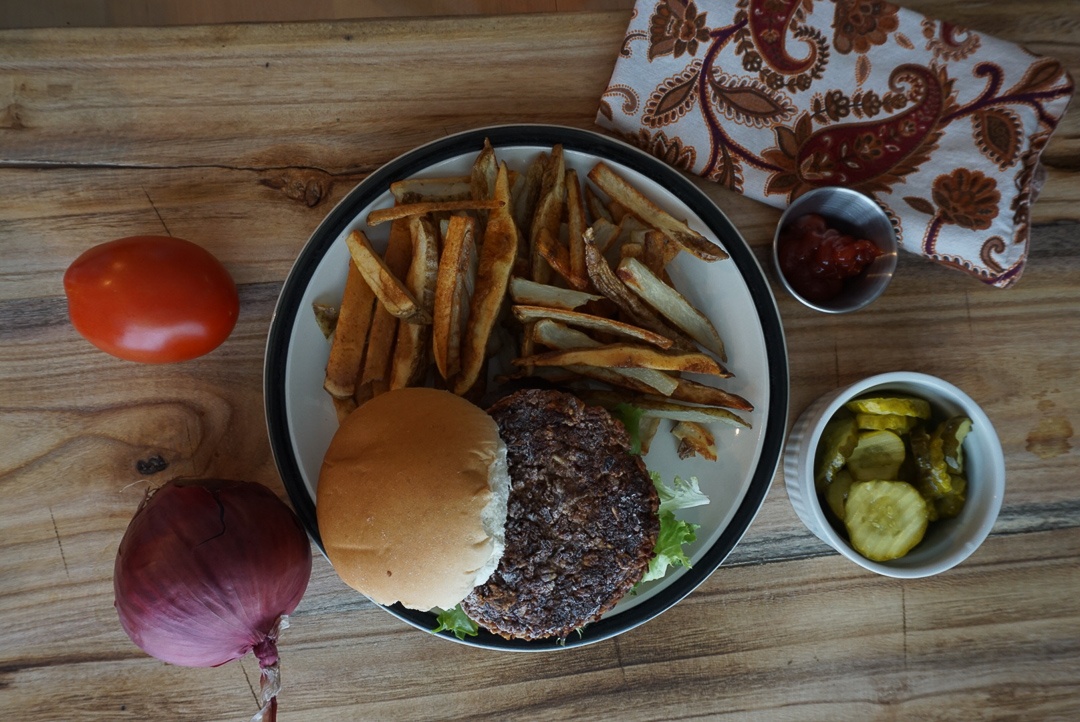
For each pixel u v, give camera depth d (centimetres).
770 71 49
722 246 50
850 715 52
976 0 51
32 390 50
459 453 43
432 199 49
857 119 49
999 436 53
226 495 45
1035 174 49
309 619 51
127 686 51
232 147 51
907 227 50
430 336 48
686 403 50
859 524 47
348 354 48
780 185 50
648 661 52
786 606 53
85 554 51
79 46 50
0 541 50
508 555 44
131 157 51
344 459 44
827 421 48
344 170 51
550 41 52
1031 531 53
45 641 50
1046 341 53
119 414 51
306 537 47
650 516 45
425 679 52
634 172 49
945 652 53
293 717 51
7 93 50
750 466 50
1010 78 48
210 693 51
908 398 48
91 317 46
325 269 49
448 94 52
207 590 43
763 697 52
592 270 47
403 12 55
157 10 55
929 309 52
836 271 49
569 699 52
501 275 46
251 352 51
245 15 55
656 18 49
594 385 50
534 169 49
